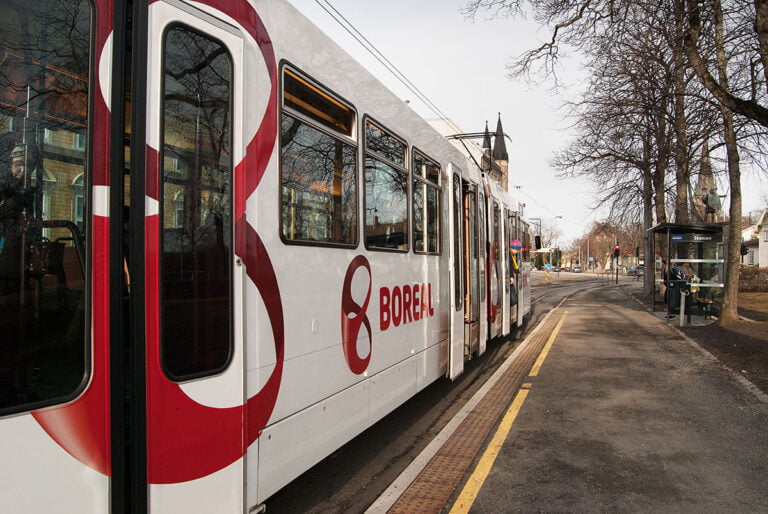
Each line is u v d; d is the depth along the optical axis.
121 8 2.36
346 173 4.16
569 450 5.33
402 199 5.36
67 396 2.09
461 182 7.62
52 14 2.14
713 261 16.95
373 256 4.61
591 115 20.34
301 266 3.47
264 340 3.06
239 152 2.90
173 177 2.52
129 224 2.34
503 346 12.23
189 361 2.54
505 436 5.80
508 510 4.03
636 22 11.55
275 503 4.20
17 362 1.97
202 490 2.58
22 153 2.03
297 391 3.39
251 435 2.92
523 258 16.05
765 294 24.55
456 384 8.40
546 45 12.63
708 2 9.57
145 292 2.36
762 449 5.29
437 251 6.44
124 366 2.28
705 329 14.02
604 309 21.84
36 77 2.08
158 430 2.38
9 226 1.98
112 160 2.29
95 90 2.26
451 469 4.88
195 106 2.66
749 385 7.88
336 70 4.05
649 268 29.62
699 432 5.83
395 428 6.16
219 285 2.73
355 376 4.21
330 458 5.18
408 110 5.60
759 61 11.30
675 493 4.30
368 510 4.03
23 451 1.95
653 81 15.30
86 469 2.13
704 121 15.23
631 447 5.39
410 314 5.47
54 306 2.08
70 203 2.16
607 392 7.68
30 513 1.96
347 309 4.09
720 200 19.89
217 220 2.75
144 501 2.31
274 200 3.20
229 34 2.88
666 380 8.38
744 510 3.99
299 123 3.52
